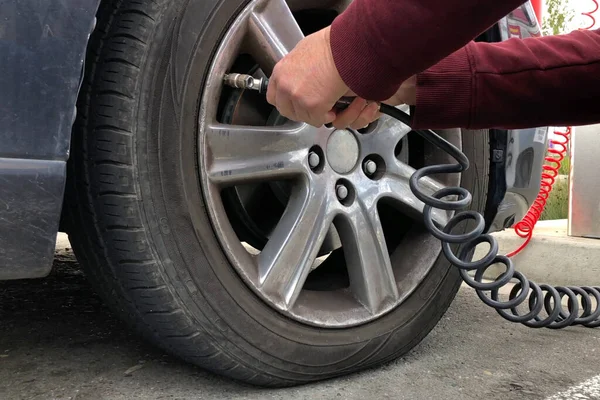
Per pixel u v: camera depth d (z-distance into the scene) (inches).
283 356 53.0
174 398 51.2
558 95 38.0
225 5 50.8
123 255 46.6
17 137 39.9
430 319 65.4
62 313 72.0
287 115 34.2
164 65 47.1
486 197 71.8
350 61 28.8
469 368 63.0
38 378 53.6
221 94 53.8
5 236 40.3
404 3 26.5
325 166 58.0
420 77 36.2
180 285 47.8
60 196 41.7
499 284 58.5
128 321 52.2
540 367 64.4
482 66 36.9
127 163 45.6
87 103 46.0
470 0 25.6
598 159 113.6
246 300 51.2
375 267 60.8
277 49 53.6
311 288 64.6
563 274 108.3
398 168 63.5
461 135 68.0
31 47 39.9
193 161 49.1
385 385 57.3
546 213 172.6
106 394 51.2
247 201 62.1
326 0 61.2
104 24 46.4
